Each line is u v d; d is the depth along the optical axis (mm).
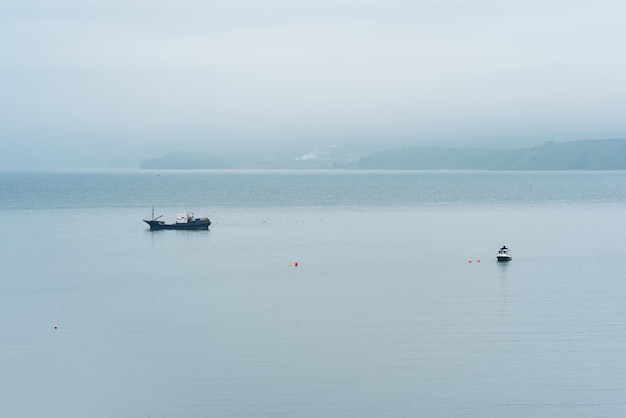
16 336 72625
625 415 54094
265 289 94688
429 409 55094
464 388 58594
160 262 118062
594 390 58156
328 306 84438
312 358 65438
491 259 119562
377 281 100062
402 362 64375
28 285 97625
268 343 69938
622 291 92188
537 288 94500
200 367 63438
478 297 88938
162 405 55938
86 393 58125
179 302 86938
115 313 81688
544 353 66375
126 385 59688
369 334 72500
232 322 77375
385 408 55281
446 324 76125
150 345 69500
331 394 57656
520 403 55969
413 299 88062
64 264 115750
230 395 57688
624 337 71000
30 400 56844
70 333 73625
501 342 69625
